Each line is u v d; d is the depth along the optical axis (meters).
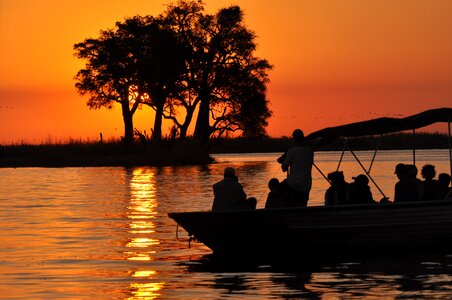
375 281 42.81
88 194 103.81
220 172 160.38
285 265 48.38
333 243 52.25
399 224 52.00
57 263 49.00
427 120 57.00
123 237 60.22
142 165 196.00
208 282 43.06
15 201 92.88
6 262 49.22
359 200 54.06
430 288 40.88
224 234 52.41
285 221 51.81
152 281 43.44
